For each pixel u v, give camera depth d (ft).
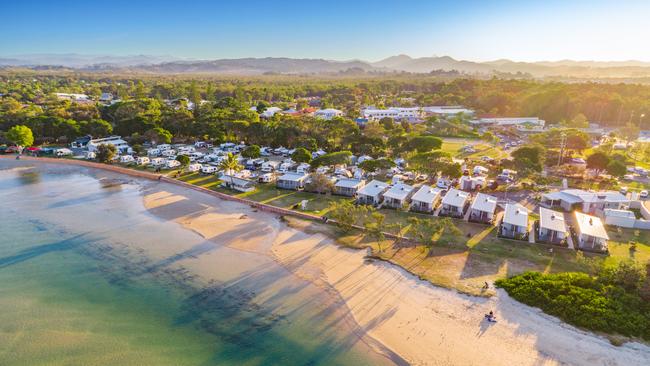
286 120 489.26
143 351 130.31
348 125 461.37
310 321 142.61
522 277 158.30
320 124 458.09
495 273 168.14
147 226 231.30
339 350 127.95
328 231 216.95
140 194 291.99
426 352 124.57
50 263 188.34
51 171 361.71
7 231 224.53
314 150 405.18
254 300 156.04
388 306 148.36
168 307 153.38
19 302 157.58
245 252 196.13
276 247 199.93
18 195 289.94
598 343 124.88
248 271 177.78
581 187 299.58
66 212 255.09
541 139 474.08
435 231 210.38
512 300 147.84
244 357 126.82
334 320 142.41
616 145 476.95
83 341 135.44
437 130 563.48
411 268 173.78
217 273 176.76
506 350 123.85
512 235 203.72
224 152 409.28
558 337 128.36
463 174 331.16
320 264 181.16
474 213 230.89
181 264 185.88
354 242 202.28
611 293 142.51
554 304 141.49
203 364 124.57
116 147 409.49
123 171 356.18
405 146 384.68
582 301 139.54
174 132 495.00
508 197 275.80
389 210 247.70
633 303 137.90
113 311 151.43
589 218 213.46
